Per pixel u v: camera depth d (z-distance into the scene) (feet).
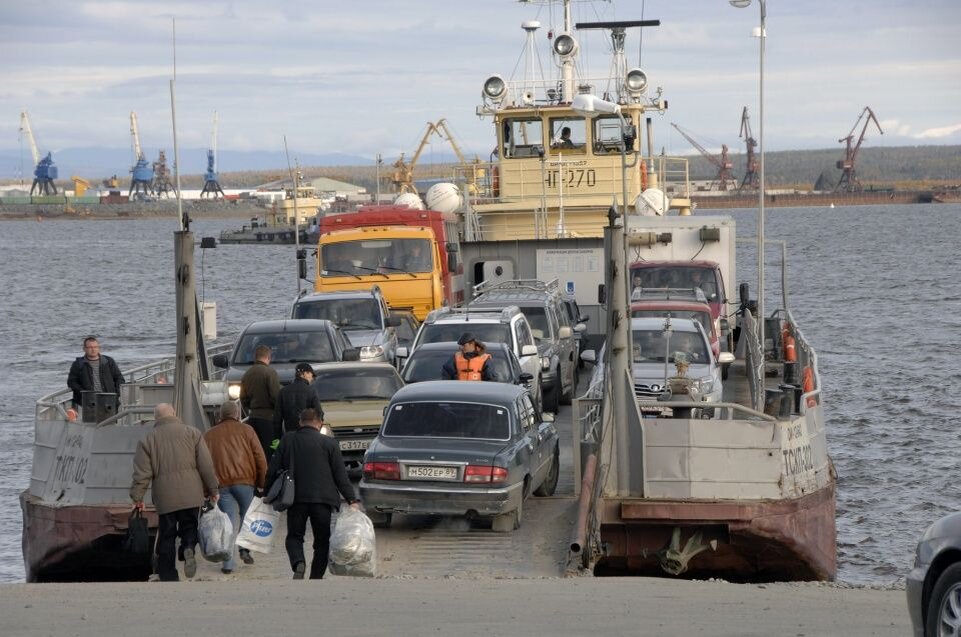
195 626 76.84
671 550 132.36
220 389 148.15
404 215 268.62
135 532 115.75
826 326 507.30
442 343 185.78
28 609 85.30
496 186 333.83
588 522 124.16
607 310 136.15
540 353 205.98
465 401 138.92
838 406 302.45
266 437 144.46
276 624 77.66
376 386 166.81
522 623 78.38
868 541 187.01
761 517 131.13
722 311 234.38
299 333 192.85
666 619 80.89
